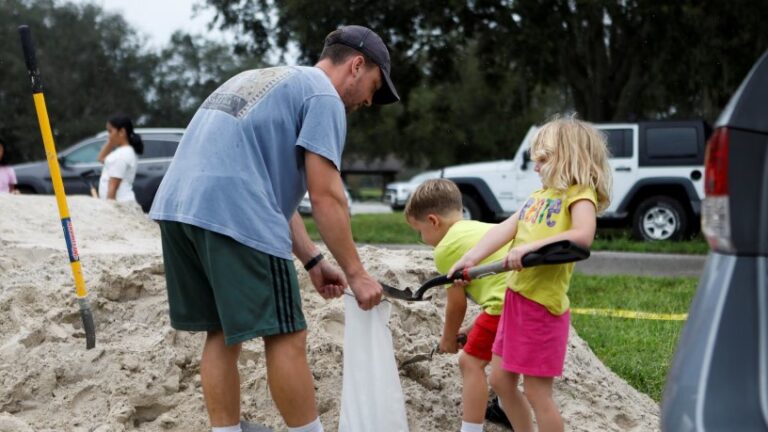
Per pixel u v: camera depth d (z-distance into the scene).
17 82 45.59
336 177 3.33
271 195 3.31
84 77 48.12
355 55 3.54
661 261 11.96
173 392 4.11
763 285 2.33
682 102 23.73
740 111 2.44
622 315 7.30
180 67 50.34
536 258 3.11
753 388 2.26
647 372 5.28
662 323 6.90
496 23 19.61
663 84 21.16
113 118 9.02
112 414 3.90
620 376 5.24
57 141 46.16
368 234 16.58
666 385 2.45
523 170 14.97
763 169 2.39
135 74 49.69
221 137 3.30
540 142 3.38
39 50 47.12
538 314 3.35
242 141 3.29
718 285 2.38
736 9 17.23
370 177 95.12
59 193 4.11
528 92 23.66
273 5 19.98
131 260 5.12
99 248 5.84
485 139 43.34
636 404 4.53
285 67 3.46
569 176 3.29
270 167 3.32
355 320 3.65
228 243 3.22
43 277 4.86
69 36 47.81
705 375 2.31
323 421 3.99
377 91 3.64
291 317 3.29
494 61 21.62
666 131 14.44
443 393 4.25
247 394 4.10
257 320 3.23
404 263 5.22
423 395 4.21
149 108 49.81
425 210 3.93
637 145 14.48
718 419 2.25
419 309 4.66
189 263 3.40
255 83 3.39
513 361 3.38
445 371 4.36
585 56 20.19
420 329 4.61
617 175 14.55
